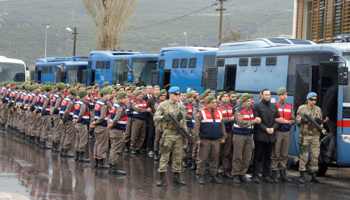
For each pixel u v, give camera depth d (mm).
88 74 27375
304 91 12000
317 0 25062
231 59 15008
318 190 10039
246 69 14258
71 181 10328
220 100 11312
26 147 15367
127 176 11078
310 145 10766
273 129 10477
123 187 9859
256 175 10773
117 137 11203
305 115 10539
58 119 14617
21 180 10242
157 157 13648
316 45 11852
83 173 11266
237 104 12000
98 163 11969
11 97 19141
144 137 14844
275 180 10750
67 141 13609
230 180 10984
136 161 13367
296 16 26953
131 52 26094
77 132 12961
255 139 10664
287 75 12656
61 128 14719
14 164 12148
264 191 9828
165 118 9969
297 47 12430
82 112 12711
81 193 9227
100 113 11820
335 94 11086
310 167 10883
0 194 8711
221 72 15492
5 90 20359
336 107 11102
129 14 39031
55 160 13008
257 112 10531
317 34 24750
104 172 11477
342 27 22109
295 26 27047
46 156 13648
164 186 10078
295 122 10922
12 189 9359
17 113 18094
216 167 10609
